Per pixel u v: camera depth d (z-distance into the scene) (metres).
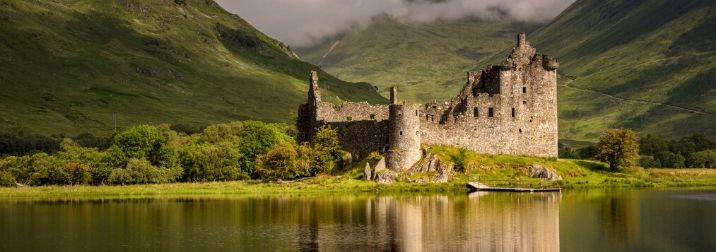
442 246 120.62
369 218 145.50
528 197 176.62
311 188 189.12
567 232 132.62
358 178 197.25
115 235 130.88
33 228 138.62
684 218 146.88
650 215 150.62
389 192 183.75
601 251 117.19
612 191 194.38
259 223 141.38
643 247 120.12
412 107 199.25
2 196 190.75
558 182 199.25
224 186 198.75
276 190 188.75
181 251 117.44
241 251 116.94
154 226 139.38
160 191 193.12
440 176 194.62
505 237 127.81
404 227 136.12
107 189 199.25
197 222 143.12
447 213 150.75
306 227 136.75
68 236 130.75
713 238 127.06
